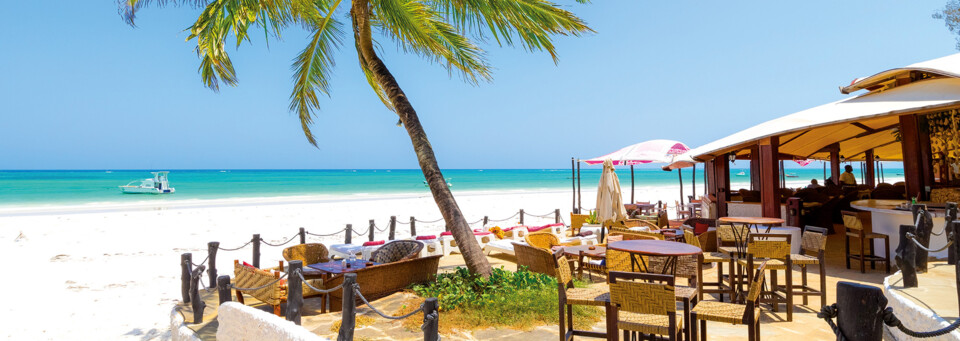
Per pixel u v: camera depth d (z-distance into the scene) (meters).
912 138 9.40
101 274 9.55
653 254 4.66
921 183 9.31
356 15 8.15
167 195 43.62
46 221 18.89
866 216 13.76
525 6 6.39
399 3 6.91
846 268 8.01
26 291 8.14
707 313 3.86
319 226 18.17
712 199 13.85
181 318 5.63
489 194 42.75
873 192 14.20
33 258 11.30
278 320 4.09
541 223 19.59
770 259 5.68
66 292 8.08
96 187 55.38
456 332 5.08
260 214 22.27
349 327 4.44
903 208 7.93
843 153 20.00
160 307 7.19
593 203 31.22
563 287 4.23
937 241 7.50
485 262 6.81
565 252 7.43
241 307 4.57
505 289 6.02
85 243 13.60
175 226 17.62
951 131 9.50
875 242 8.62
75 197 39.91
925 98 7.80
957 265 4.13
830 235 11.59
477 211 24.47
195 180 77.88
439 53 8.06
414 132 7.12
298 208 25.69
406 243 7.56
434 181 6.98
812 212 11.91
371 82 9.07
